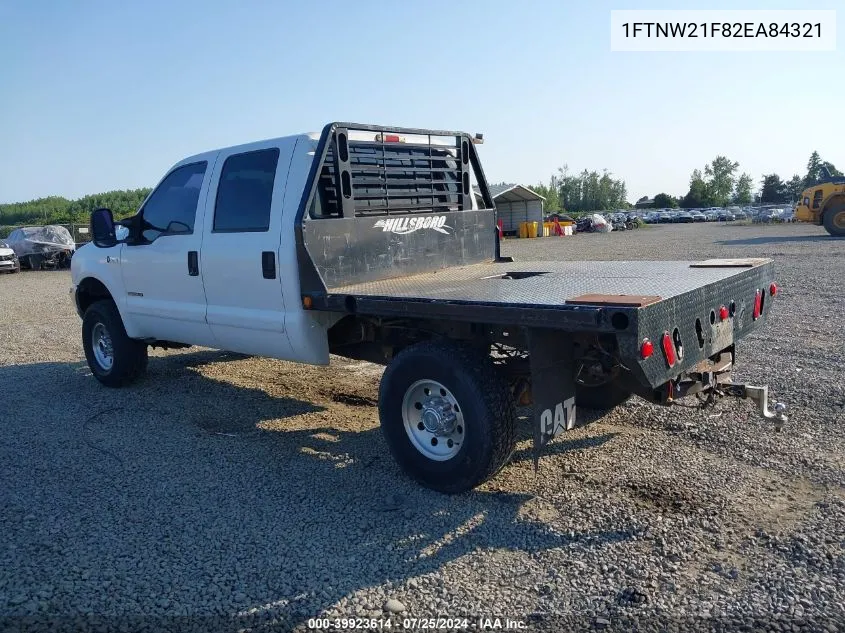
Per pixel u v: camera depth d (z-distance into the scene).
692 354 3.96
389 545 3.82
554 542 3.78
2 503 4.52
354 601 3.30
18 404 6.93
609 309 3.45
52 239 29.02
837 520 3.86
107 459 5.28
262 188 5.48
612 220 59.69
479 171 6.68
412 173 5.95
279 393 7.04
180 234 6.18
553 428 4.01
